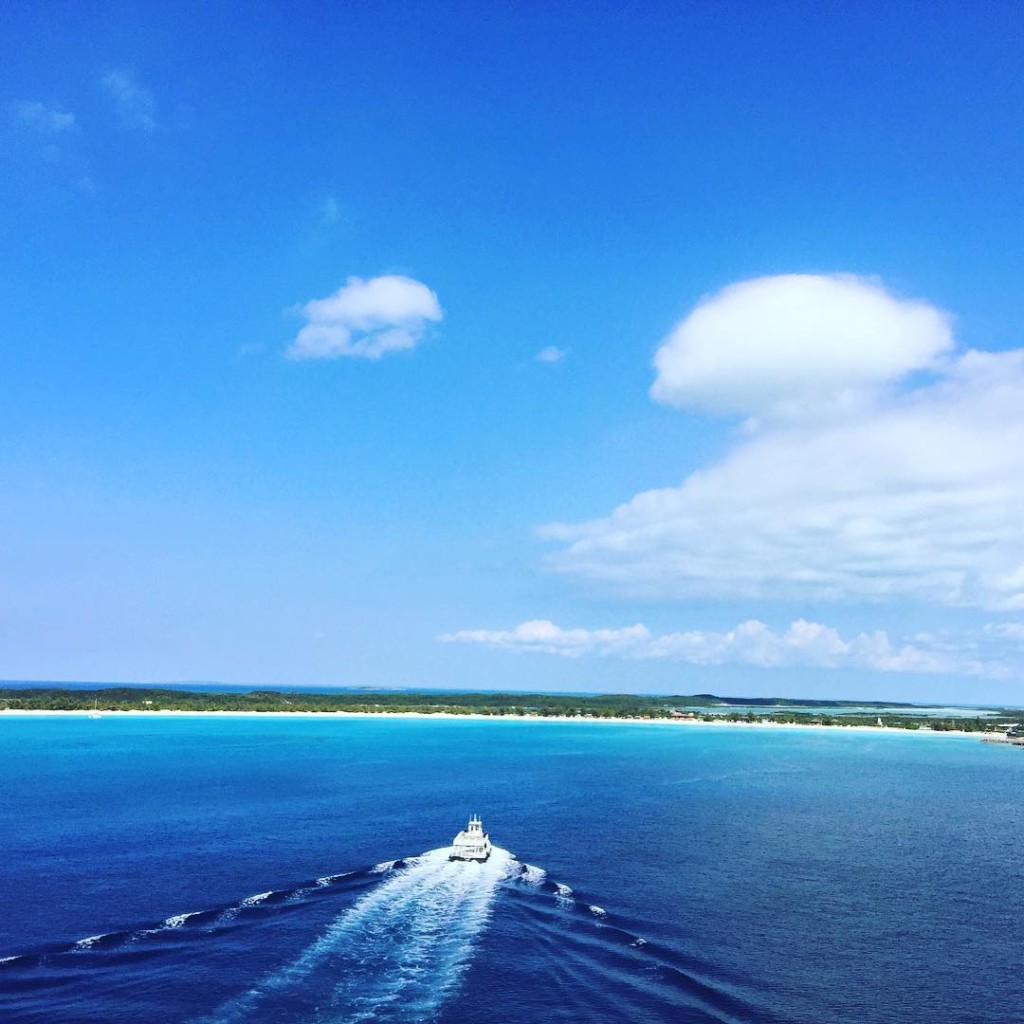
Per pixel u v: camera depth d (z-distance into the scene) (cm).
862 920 6456
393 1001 4594
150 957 5150
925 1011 4791
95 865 7400
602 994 4788
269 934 5588
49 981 4784
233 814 10044
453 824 9588
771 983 5109
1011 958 5669
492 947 5462
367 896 6462
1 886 6694
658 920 6234
